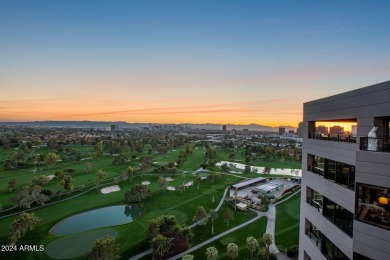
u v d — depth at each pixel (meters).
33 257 64.62
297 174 173.00
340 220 27.08
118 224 86.94
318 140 31.66
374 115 22.61
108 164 185.88
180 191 122.56
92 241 73.31
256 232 79.69
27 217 74.88
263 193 119.81
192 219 89.75
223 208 102.31
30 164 175.00
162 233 69.38
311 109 33.91
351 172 25.30
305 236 35.03
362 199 22.23
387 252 20.58
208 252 57.47
